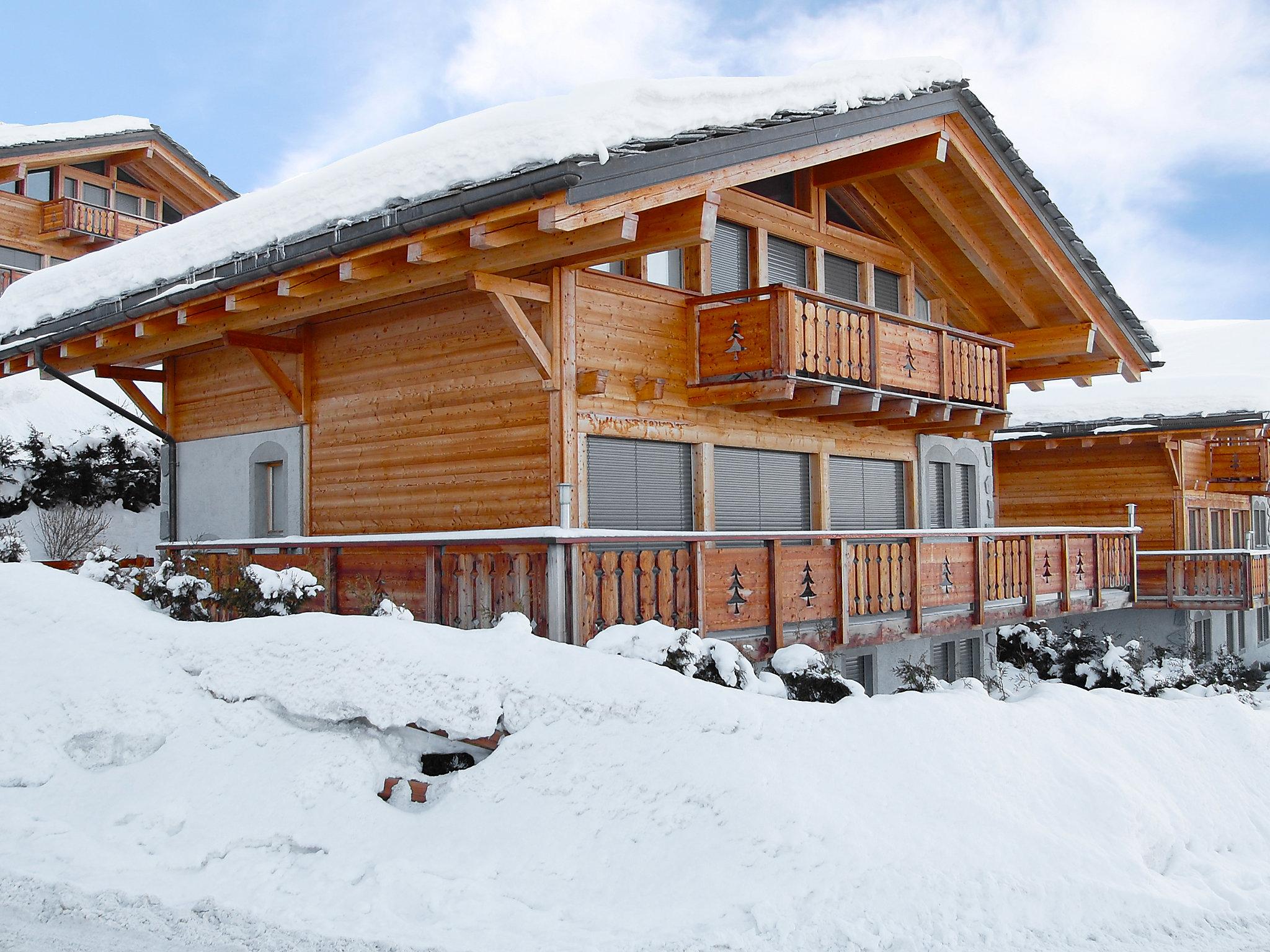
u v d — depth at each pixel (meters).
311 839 6.72
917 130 13.08
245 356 14.87
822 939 5.28
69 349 14.50
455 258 10.18
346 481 13.18
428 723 7.31
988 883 5.76
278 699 7.91
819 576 11.01
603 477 11.59
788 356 11.63
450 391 11.99
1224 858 6.86
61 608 9.58
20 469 21.48
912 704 7.24
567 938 5.33
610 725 6.92
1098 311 16.64
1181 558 21.47
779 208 14.06
